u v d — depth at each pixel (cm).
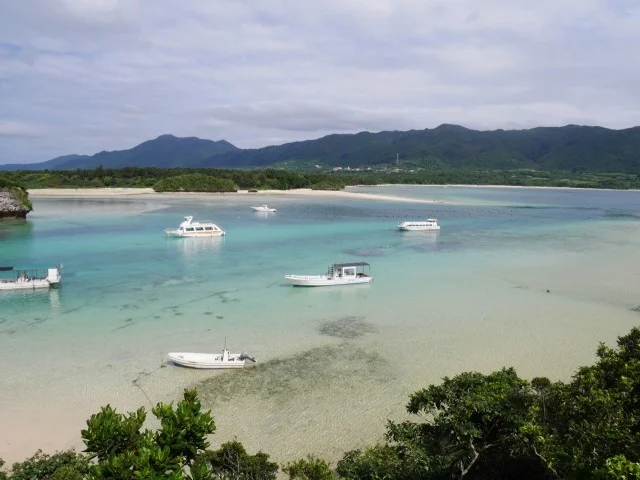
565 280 5141
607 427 1264
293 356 3122
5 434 2202
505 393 1683
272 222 9819
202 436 1260
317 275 5138
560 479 1283
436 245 7344
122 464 1102
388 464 1677
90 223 9331
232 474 1683
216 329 3597
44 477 1587
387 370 2923
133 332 3503
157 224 9269
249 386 2705
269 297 4462
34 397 2536
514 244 7488
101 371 2855
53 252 6475
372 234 8369
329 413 2428
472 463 1590
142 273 5344
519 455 1633
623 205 14988
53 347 3200
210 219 10200
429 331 3597
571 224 10019
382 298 4453
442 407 1812
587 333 3559
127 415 2380
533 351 3219
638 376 1484
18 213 9662
